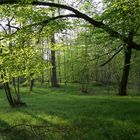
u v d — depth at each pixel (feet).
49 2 47.24
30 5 46.34
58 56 209.15
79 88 194.59
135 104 96.73
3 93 169.37
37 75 56.49
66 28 50.75
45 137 57.52
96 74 227.81
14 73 53.31
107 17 52.54
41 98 137.90
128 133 57.57
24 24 50.39
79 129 62.75
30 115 86.94
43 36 50.60
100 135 57.47
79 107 97.91
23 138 58.08
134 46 53.78
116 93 151.53
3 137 59.16
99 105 98.84
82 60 78.02
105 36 62.13
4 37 47.93
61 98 133.69
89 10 61.98
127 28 54.34
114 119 71.56
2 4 45.06
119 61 147.74
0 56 48.98
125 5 45.83
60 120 75.15
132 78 211.61
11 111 98.58
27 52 50.62
